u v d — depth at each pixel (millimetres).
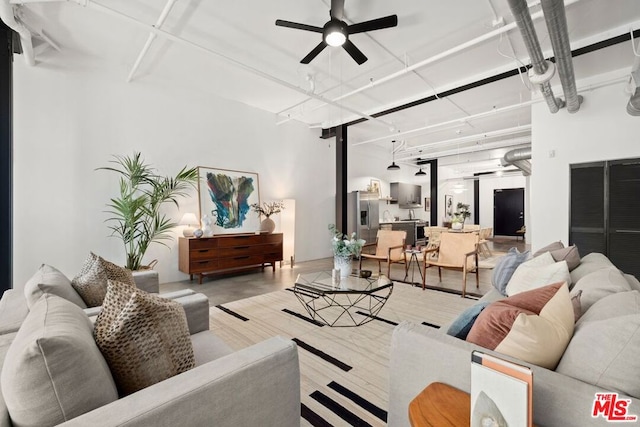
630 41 3227
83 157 3881
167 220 4293
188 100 4840
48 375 713
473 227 7453
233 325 2816
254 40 3496
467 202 12703
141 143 4359
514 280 2281
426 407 958
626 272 3955
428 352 1155
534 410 917
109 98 4082
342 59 3906
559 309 1163
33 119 3549
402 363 1233
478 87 4727
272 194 6066
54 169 3684
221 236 4750
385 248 5129
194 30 3316
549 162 4488
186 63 4062
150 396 810
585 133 4223
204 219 4746
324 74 4336
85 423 698
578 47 3383
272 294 3896
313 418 1567
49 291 1496
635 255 3904
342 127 6234
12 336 1288
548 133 4492
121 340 946
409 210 10289
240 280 4730
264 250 5305
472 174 11289
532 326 1011
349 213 7602
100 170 4004
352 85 4684
